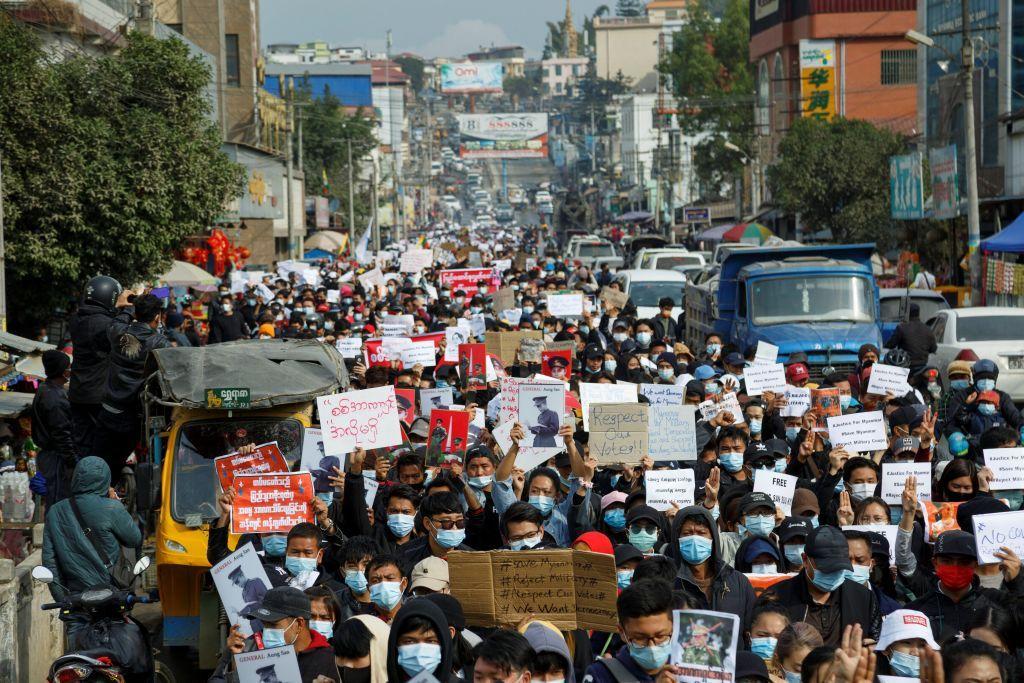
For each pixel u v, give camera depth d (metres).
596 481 11.03
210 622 10.19
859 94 75.12
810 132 59.97
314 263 56.00
